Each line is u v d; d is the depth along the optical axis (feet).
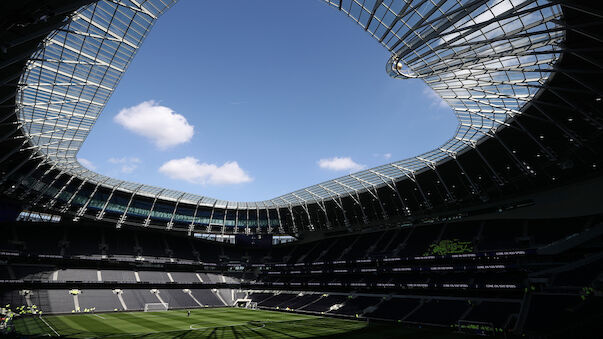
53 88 125.29
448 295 184.24
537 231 180.45
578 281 142.00
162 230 278.05
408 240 234.99
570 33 80.28
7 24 58.44
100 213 236.84
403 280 211.00
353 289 232.12
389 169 205.46
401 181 216.33
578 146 139.95
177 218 278.67
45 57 108.47
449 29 95.25
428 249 212.64
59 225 243.40
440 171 195.83
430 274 205.77
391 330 149.69
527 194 191.72
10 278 192.44
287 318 195.31
